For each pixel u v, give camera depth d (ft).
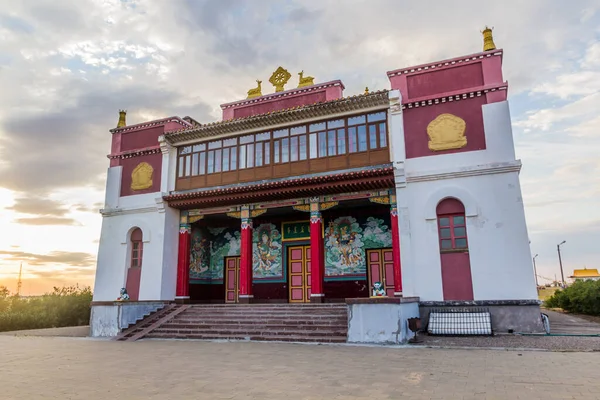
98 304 61.67
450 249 57.11
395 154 61.11
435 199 58.34
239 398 23.16
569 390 23.61
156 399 23.24
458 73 61.46
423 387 24.90
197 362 35.47
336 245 74.59
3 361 37.60
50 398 23.81
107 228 79.87
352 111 66.44
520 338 47.16
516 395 22.74
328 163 66.80
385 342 45.37
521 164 55.16
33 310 91.76
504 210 55.21
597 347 39.70
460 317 51.88
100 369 32.86
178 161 78.43
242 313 60.39
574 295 92.84
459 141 59.00
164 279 72.84
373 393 23.72
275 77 80.33
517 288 52.90
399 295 58.80
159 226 74.95
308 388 25.17
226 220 85.61
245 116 77.56
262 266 80.12
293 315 56.49
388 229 71.67
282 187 66.49
